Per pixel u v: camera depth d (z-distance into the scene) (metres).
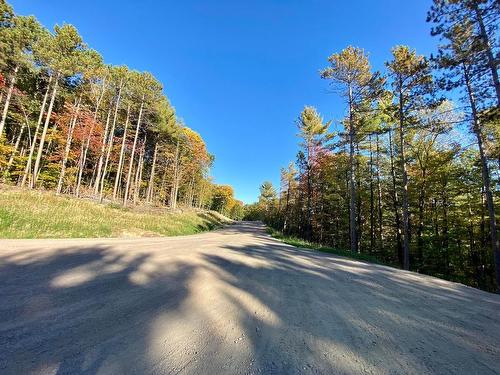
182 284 5.08
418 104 15.05
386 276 7.54
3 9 19.75
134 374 2.20
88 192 31.84
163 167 41.75
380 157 23.80
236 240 15.96
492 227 11.79
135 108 29.06
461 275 19.23
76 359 2.38
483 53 11.19
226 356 2.59
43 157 29.12
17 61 20.94
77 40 22.61
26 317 3.18
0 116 25.72
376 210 26.38
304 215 33.72
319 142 26.64
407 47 15.48
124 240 12.18
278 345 2.88
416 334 3.35
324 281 6.20
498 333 3.50
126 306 3.76
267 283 5.62
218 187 94.69
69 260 6.49
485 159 12.33
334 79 19.00
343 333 3.28
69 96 25.86
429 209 21.12
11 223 11.41
